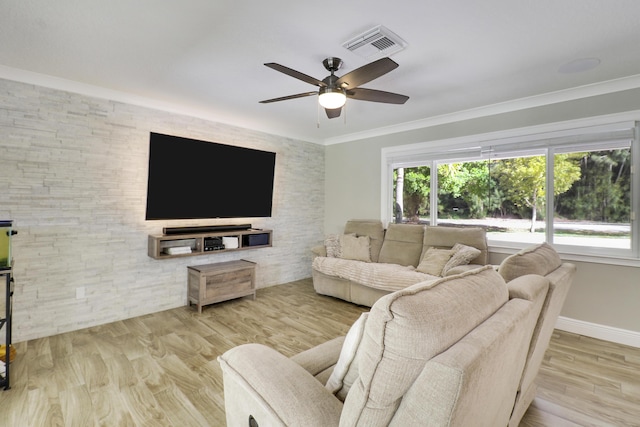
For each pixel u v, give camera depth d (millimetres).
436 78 2777
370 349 800
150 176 3328
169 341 2779
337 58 2408
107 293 3201
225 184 3984
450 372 695
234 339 2834
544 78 2775
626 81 2795
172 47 2275
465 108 3633
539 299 1329
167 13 1871
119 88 3084
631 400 2014
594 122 2982
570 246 3160
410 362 750
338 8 1820
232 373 1141
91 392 2023
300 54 2363
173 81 2893
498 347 874
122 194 3285
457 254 3381
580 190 3107
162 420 1777
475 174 3834
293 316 3420
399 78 2781
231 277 3777
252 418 1087
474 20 1930
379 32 2064
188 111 3713
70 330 2979
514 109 3434
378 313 786
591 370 2375
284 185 4805
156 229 3547
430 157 4125
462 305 896
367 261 4164
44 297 2848
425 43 2197
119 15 1891
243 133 4297
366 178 4820
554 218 3252
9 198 2670
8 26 2008
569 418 1845
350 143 5012
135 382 2139
